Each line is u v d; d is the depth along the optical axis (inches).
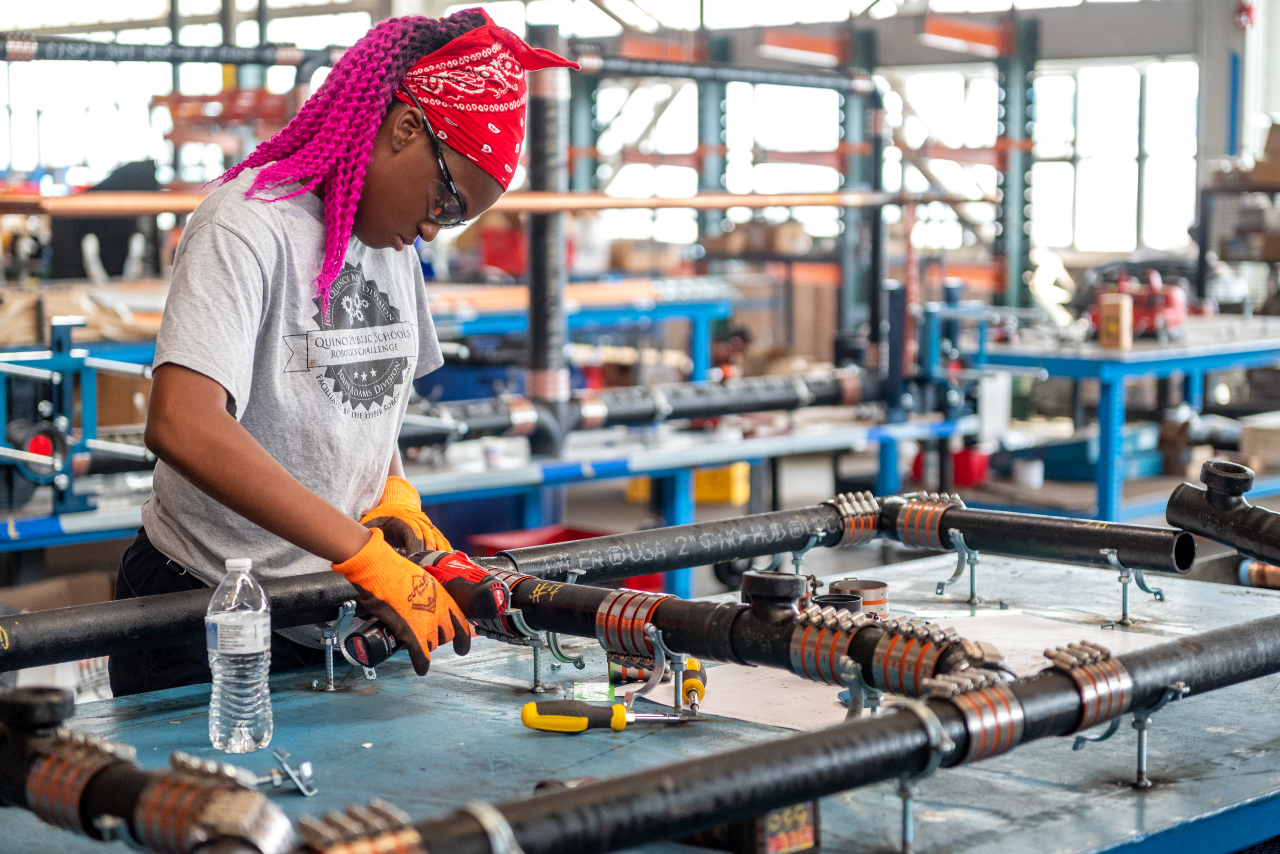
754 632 50.6
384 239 58.7
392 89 55.2
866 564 185.0
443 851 31.3
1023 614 71.8
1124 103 384.8
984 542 73.7
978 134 402.9
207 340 51.7
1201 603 74.4
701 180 351.9
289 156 57.2
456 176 56.5
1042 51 305.1
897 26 317.4
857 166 330.0
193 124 290.7
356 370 60.2
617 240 382.3
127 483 127.6
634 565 68.4
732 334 313.0
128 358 168.7
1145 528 68.7
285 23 505.0
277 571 61.2
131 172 249.4
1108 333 181.9
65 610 53.1
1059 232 400.5
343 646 51.6
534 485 139.4
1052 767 49.1
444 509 174.7
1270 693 59.1
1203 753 50.8
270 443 58.7
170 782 34.3
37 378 109.3
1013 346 189.3
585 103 373.4
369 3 476.1
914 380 174.9
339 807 44.0
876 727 39.4
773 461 197.0
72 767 36.5
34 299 163.3
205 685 59.1
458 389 224.2
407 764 48.4
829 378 170.1
